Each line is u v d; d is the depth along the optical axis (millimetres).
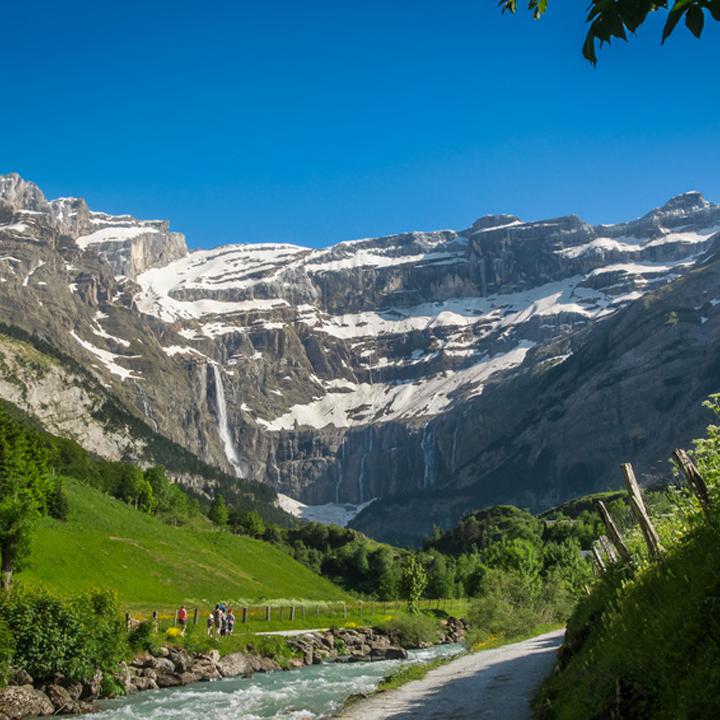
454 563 192000
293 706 39156
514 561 145000
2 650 36562
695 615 13812
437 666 48219
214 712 37312
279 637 68250
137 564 117562
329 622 94250
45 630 39312
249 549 166250
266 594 130250
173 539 146875
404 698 33062
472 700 31219
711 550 15539
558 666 27047
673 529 24047
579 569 108250
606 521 25234
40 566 97625
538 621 80062
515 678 37562
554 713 20234
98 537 121188
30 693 36219
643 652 14727
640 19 6324
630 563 23844
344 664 65625
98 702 40125
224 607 67750
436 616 120125
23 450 85125
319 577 172375
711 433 23641
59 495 124875
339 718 28531
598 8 6379
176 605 100938
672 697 12734
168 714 36750
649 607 16641
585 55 6578
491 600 77000
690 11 6152
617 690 13953
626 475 21812
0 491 78875
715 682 11906
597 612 25234
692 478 18203
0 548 61250
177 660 52656
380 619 103875
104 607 45438
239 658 58062
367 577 195250
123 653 45188
